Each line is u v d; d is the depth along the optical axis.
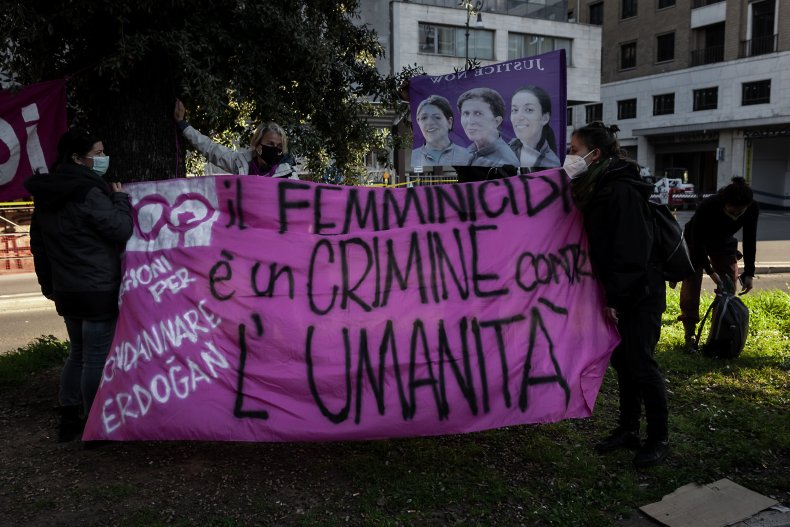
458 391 3.60
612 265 3.49
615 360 3.89
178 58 4.26
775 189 34.84
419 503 3.21
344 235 3.74
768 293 8.33
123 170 4.65
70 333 3.96
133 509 3.14
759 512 3.16
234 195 3.75
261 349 3.56
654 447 3.62
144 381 3.54
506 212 3.85
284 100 5.35
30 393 5.00
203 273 3.66
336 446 3.95
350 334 3.60
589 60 35.47
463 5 8.28
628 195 3.44
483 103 5.28
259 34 4.76
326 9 5.54
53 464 3.66
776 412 4.40
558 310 3.79
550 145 5.16
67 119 4.85
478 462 3.70
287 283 3.65
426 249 3.77
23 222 15.84
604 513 3.18
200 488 3.38
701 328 5.86
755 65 32.12
